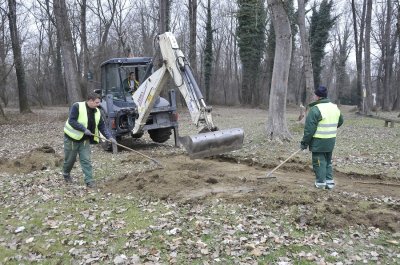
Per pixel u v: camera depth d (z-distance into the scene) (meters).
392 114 28.64
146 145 12.61
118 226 5.46
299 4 17.59
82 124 7.27
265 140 12.13
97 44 42.00
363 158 9.88
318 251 4.64
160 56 10.41
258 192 6.63
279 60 12.03
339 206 5.89
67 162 7.56
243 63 43.88
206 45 44.72
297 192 6.38
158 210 6.06
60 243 5.02
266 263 4.38
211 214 5.80
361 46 28.72
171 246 4.78
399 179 7.82
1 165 9.61
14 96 51.25
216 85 52.00
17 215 6.03
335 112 6.73
